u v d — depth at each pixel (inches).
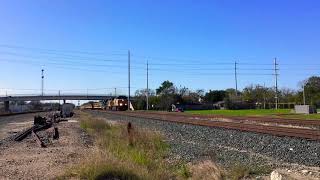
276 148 857.5
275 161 717.9
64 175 563.5
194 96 5964.6
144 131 1103.6
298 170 614.2
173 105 4667.8
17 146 1005.2
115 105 4667.8
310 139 910.4
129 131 1041.5
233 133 1183.6
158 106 5398.6
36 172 605.0
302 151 793.6
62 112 3174.2
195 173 626.5
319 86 4643.2
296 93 5157.5
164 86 5713.6
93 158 597.6
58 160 713.0
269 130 1116.5
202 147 964.0
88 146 973.2
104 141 992.9
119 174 543.2
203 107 5029.5
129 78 4589.1
